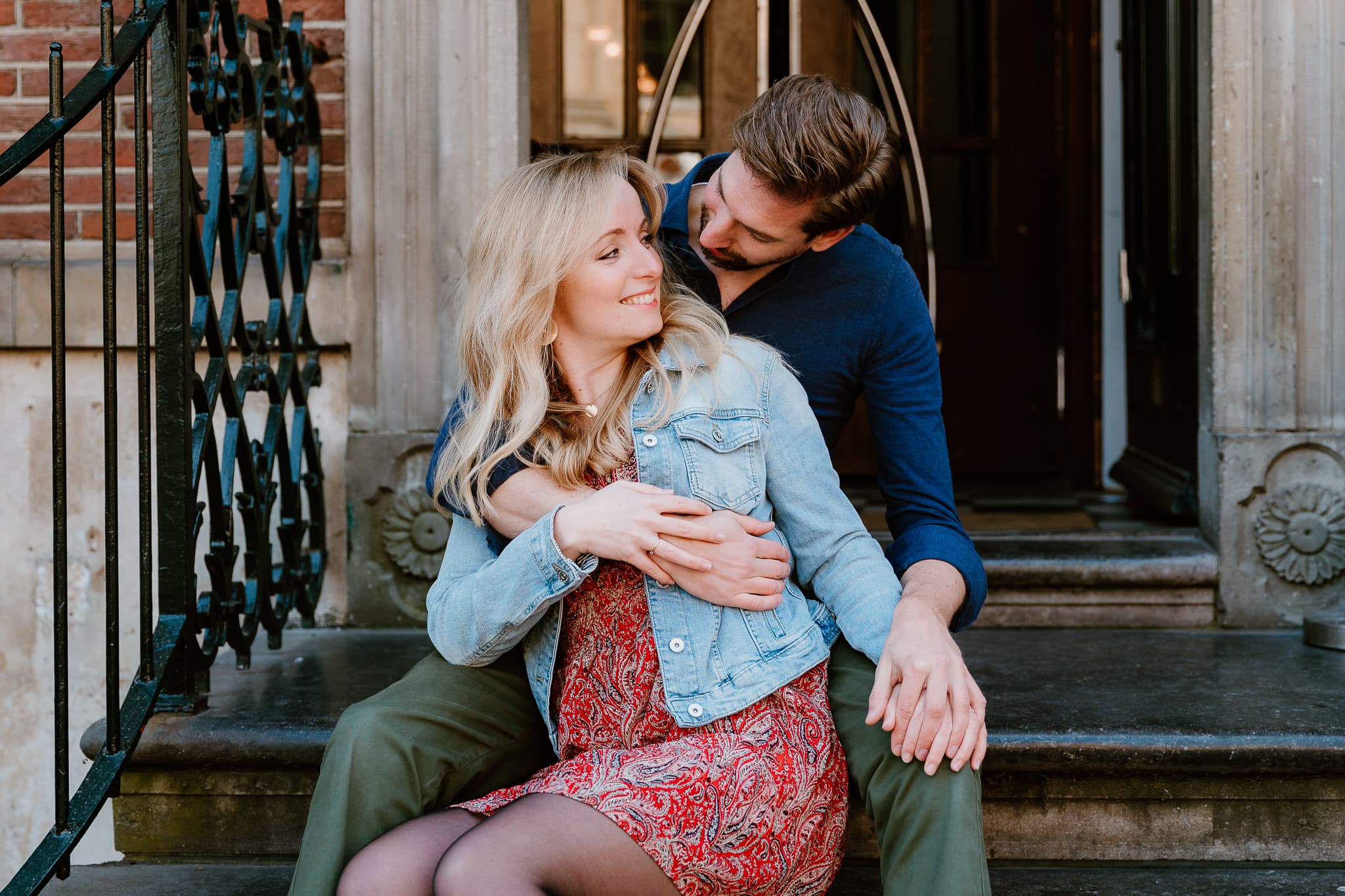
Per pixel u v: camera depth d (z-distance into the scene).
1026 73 3.90
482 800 1.49
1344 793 1.86
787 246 1.71
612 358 1.62
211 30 2.22
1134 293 3.53
